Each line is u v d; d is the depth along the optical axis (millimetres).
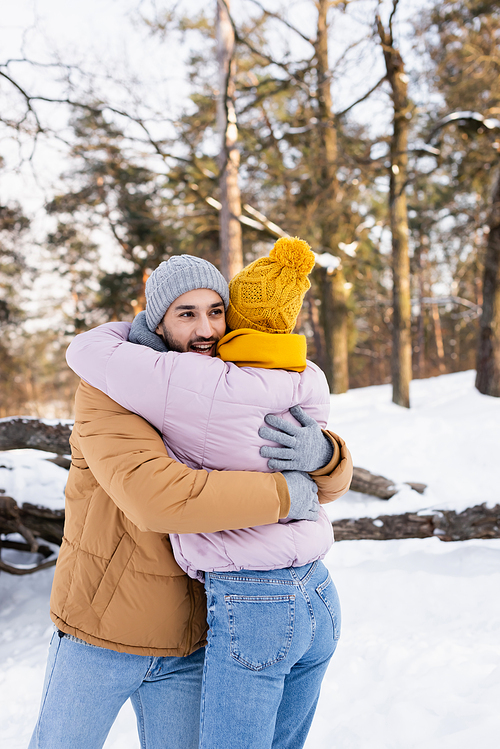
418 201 17797
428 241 24125
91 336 1472
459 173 12344
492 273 11039
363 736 2074
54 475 4293
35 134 9750
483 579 3541
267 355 1426
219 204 12453
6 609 4027
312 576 1384
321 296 15969
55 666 1412
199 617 1481
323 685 2566
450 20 10703
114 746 2295
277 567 1339
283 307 1479
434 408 10328
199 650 1509
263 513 1278
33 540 4133
